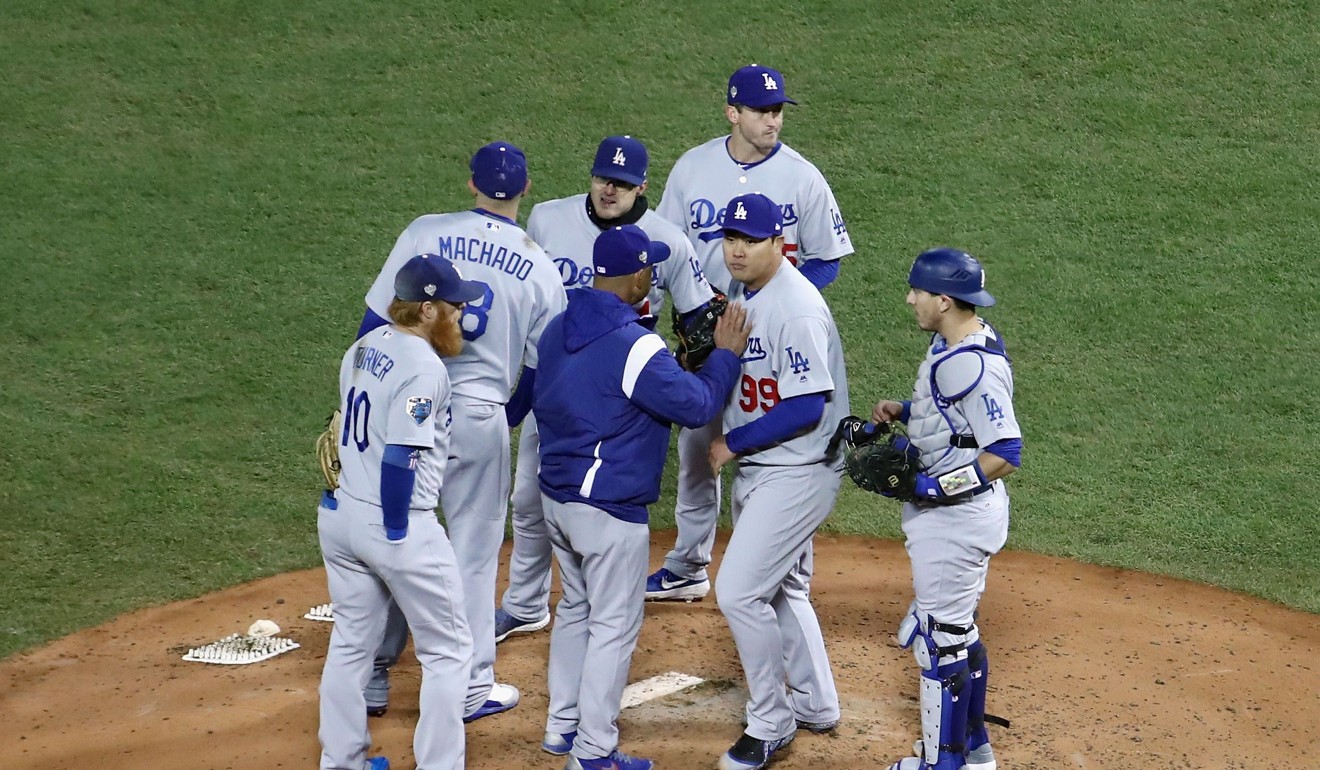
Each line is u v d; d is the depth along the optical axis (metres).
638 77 48.81
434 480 18.72
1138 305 38.03
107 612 25.48
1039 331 37.09
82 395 33.81
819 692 20.83
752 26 51.31
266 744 20.56
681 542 25.73
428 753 18.66
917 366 35.66
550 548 24.12
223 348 36.22
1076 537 29.03
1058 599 26.41
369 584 18.73
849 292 38.78
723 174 25.89
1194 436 32.69
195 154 45.06
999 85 47.91
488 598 21.12
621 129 46.22
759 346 19.47
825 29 51.03
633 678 22.94
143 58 49.78
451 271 18.42
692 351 19.91
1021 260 40.00
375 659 20.91
